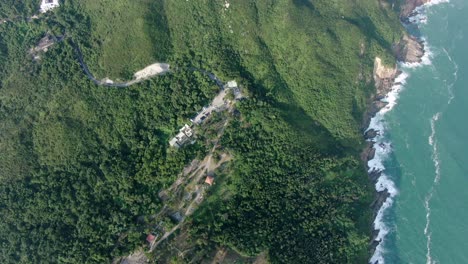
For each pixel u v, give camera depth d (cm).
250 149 14338
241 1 15000
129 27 14488
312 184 14050
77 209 13462
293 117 14950
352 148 15188
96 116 14075
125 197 13638
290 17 15012
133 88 14450
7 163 13875
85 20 15212
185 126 14450
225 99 14862
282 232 13088
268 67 15138
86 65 14650
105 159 13888
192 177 14000
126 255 13038
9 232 13412
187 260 12556
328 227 13638
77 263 12850
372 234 14900
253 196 13675
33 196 13612
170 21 15012
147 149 14125
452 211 15312
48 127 13925
